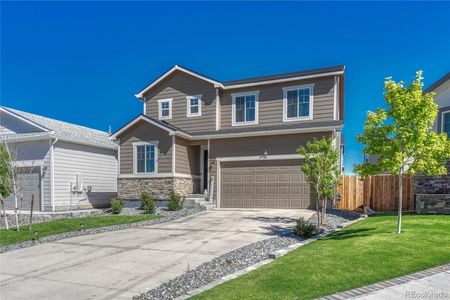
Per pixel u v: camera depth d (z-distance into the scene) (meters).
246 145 16.64
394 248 6.52
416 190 13.84
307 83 17.00
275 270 5.68
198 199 16.55
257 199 16.20
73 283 5.91
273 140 16.11
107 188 21.20
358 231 9.04
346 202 15.78
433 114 7.98
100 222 12.65
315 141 11.68
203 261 7.11
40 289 5.65
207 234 10.09
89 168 19.92
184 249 8.25
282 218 12.80
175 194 16.09
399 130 8.11
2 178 11.91
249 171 16.50
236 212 14.84
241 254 7.37
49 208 17.25
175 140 17.03
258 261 6.83
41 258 7.83
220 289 4.92
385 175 15.20
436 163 8.08
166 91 19.94
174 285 5.50
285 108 17.33
